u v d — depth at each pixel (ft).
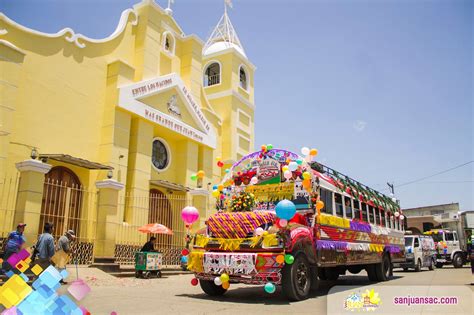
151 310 22.15
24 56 45.06
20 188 39.75
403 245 53.01
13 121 44.57
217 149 78.48
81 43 53.78
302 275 27.12
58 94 49.90
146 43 62.34
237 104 84.69
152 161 63.31
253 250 25.94
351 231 35.99
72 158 45.83
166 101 63.82
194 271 27.53
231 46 89.40
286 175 29.04
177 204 64.80
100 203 47.29
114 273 43.65
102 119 55.06
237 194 32.42
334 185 34.12
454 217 98.02
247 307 23.49
